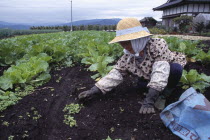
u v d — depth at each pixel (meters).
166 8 33.34
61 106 2.72
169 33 18.42
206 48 6.75
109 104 2.68
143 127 2.21
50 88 3.30
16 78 3.22
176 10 29.89
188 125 2.02
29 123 2.36
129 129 2.21
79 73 4.02
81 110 2.60
